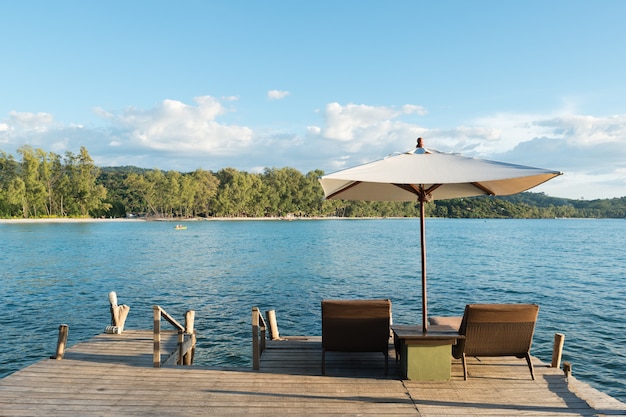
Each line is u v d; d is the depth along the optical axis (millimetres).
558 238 62906
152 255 36125
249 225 113125
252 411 4762
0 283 21609
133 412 4730
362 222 148625
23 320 14117
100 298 17719
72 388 5453
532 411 4785
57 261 31578
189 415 4656
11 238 57938
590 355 10383
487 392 5305
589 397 5176
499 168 4926
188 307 16000
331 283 21438
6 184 108562
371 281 22062
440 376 5648
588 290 19500
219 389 5398
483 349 5680
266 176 155875
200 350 10766
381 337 5824
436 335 5602
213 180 139000
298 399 5082
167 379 5762
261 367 6176
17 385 5555
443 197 7070
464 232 82188
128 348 7387
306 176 159625
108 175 160000
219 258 33719
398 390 5352
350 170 5121
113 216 132375
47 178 112125
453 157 5441
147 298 17672
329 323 5793
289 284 21125
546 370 6074
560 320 13820
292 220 156500
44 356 10578
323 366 5879
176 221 134625
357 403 4973
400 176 4793
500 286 20578
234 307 15922
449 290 19500
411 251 39875
